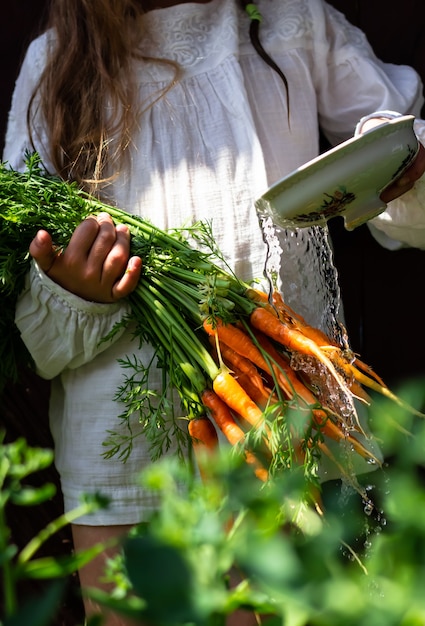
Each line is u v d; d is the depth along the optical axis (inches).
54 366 63.1
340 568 19.8
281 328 55.6
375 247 84.3
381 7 84.0
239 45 68.2
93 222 58.4
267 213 55.4
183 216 63.9
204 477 53.9
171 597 18.2
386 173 53.0
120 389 59.5
